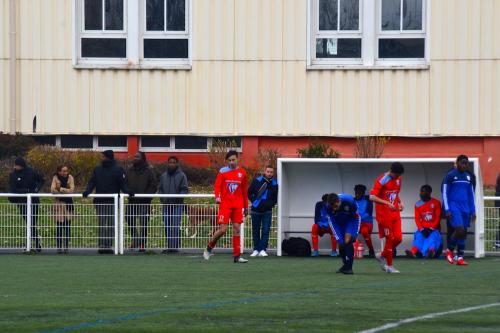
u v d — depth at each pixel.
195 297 28.50
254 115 74.50
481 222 45.59
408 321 23.56
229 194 42.16
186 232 47.09
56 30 74.69
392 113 74.06
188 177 69.69
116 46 75.19
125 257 45.19
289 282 33.16
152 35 75.12
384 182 36.91
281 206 46.38
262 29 74.25
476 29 73.25
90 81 74.94
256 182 45.75
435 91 73.69
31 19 74.56
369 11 74.25
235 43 74.44
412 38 74.19
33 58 74.62
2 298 28.27
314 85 74.31
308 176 49.12
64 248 47.28
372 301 27.55
